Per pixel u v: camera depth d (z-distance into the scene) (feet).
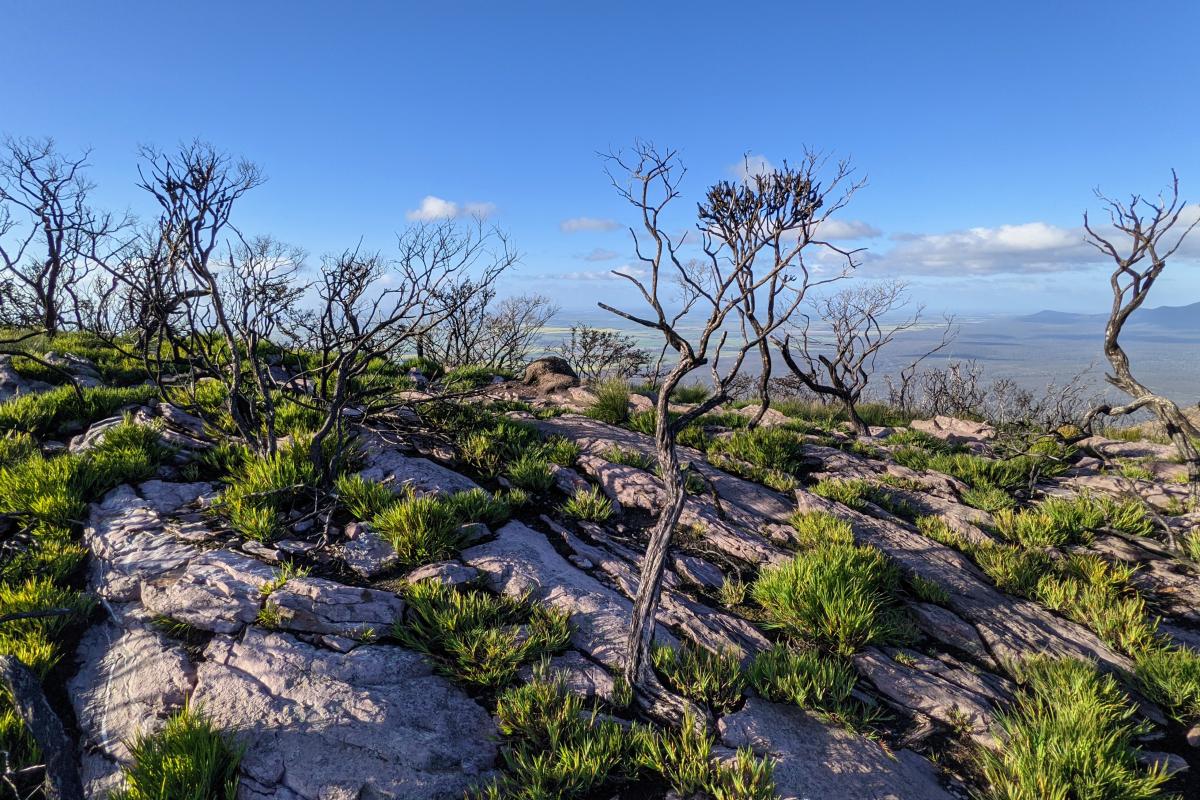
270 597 14.60
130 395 27.76
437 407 28.78
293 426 24.66
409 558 17.13
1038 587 19.94
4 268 40.24
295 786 10.71
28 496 17.99
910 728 13.44
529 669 13.69
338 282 19.98
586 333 83.30
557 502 23.02
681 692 13.39
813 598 16.35
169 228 18.67
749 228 15.02
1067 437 35.63
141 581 15.34
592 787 11.23
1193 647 17.35
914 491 28.27
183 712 11.81
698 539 21.47
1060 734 12.53
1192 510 26.63
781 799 10.98
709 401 15.46
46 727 10.44
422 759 11.32
